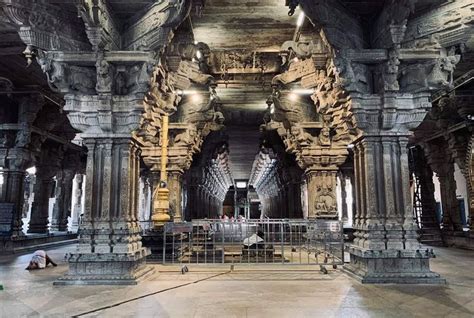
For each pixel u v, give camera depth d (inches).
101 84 275.1
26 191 1029.8
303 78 424.5
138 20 279.6
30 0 244.8
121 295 229.1
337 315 182.4
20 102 495.5
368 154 293.3
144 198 959.0
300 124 539.8
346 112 316.5
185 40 339.0
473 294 228.7
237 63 499.8
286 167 813.9
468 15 254.2
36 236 568.7
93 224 278.8
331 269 337.7
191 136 537.6
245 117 786.8
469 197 538.6
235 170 1409.9
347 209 971.9
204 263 364.2
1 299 218.4
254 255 418.9
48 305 203.9
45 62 268.1
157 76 321.1
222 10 369.4
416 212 686.5
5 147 498.3
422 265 270.5
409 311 189.6
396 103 285.3
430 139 617.3
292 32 416.2
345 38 278.4
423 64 276.5
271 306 201.3
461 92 457.7
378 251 272.7
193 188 826.2
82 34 279.4
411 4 244.5
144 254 299.9
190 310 193.0
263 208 1820.9
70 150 720.3
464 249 539.5
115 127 287.3
